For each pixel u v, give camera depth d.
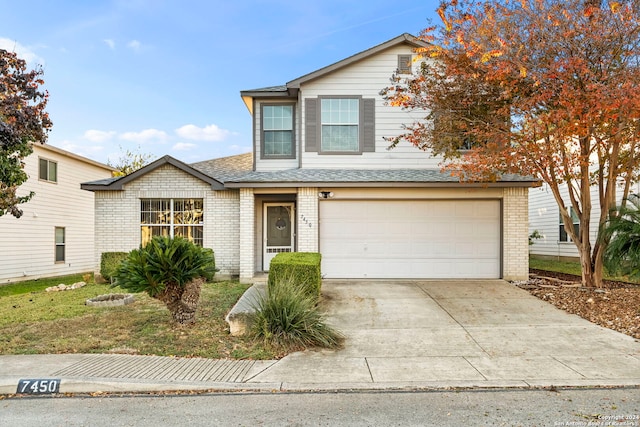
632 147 8.68
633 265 7.77
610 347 5.62
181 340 5.80
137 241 11.46
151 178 11.51
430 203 10.90
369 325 6.83
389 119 11.95
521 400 4.00
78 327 6.39
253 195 11.01
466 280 10.70
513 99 8.59
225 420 3.58
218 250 11.48
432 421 3.55
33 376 4.39
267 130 12.57
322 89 12.02
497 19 7.97
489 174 9.05
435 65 9.55
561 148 8.58
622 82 7.17
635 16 7.10
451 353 5.48
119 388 4.26
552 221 17.55
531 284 10.09
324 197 10.86
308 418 3.62
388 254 10.92
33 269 15.66
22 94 9.53
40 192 16.06
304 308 6.06
